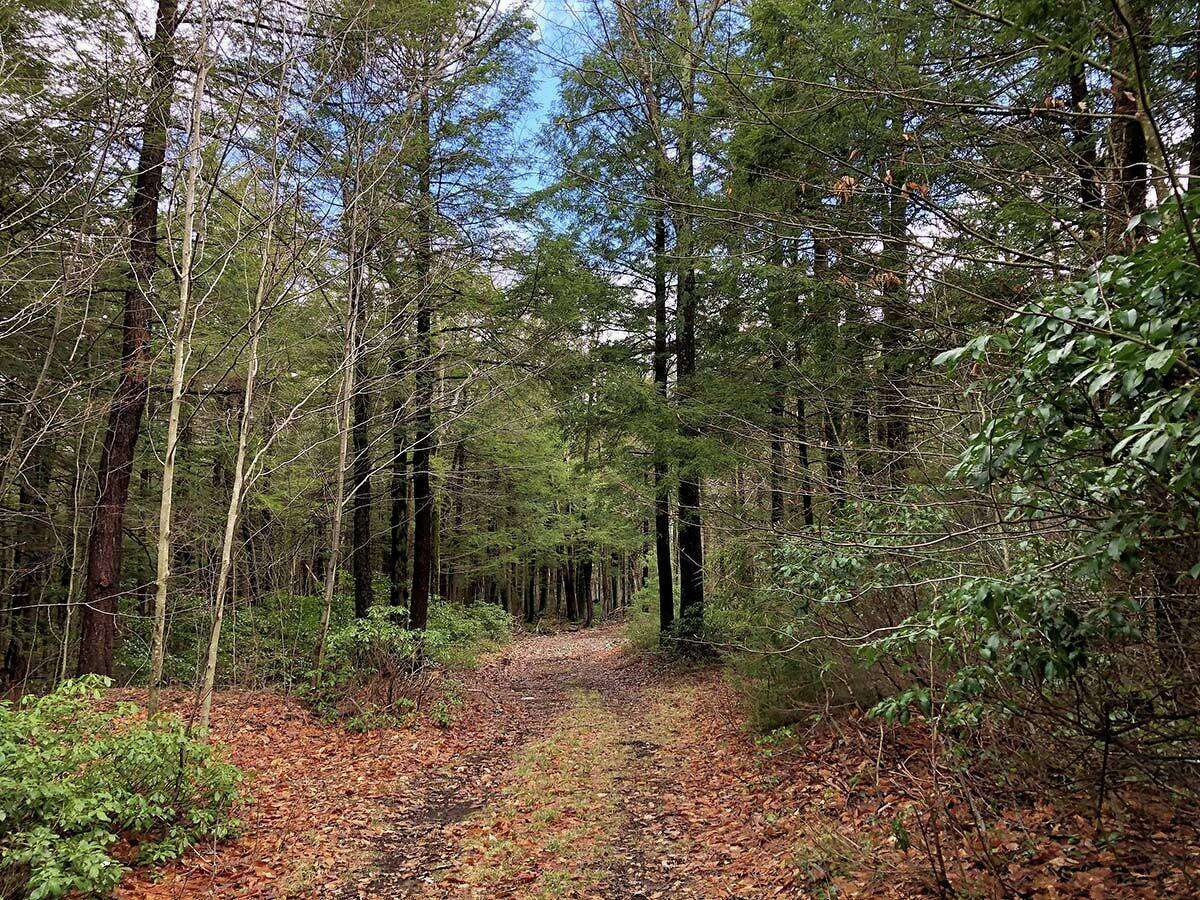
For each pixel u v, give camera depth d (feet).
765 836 16.63
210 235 28.99
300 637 39.96
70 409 31.91
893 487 18.38
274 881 16.57
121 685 36.83
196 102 21.42
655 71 25.18
